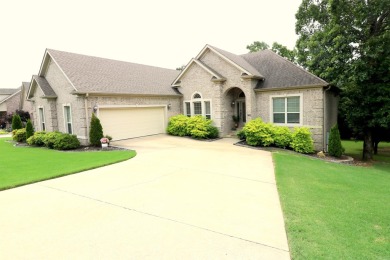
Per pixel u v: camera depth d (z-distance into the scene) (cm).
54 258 353
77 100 1516
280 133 1448
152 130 1897
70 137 1462
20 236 418
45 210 530
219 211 522
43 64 1772
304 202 582
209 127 1750
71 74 1549
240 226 452
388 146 2378
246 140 1577
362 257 350
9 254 364
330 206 565
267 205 558
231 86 1756
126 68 2058
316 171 954
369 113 1425
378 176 1002
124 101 1677
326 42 1717
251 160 1078
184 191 652
